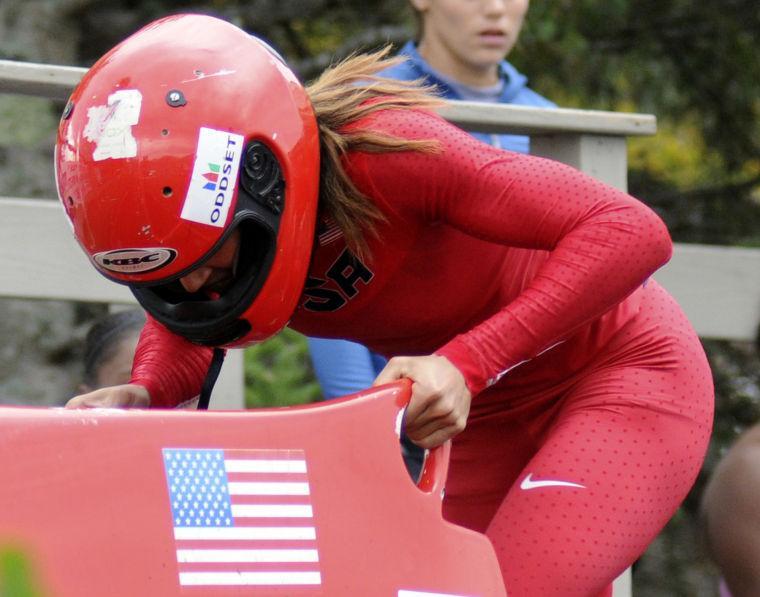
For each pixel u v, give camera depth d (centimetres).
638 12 2475
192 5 2381
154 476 639
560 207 781
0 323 1866
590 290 772
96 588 617
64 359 1902
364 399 706
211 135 730
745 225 2517
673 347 892
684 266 1352
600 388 872
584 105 2412
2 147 1961
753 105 2542
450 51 1297
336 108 808
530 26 2239
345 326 885
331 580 677
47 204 1134
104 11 2325
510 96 1340
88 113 730
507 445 938
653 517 847
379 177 795
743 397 2148
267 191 754
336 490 687
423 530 712
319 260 837
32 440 615
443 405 743
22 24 2081
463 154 789
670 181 2616
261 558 660
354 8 2442
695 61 2506
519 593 807
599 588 823
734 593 901
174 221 726
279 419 678
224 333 795
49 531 612
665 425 861
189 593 639
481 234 803
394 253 831
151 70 735
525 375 901
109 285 1153
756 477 885
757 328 1348
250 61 764
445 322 877
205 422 657
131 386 907
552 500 826
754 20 2522
